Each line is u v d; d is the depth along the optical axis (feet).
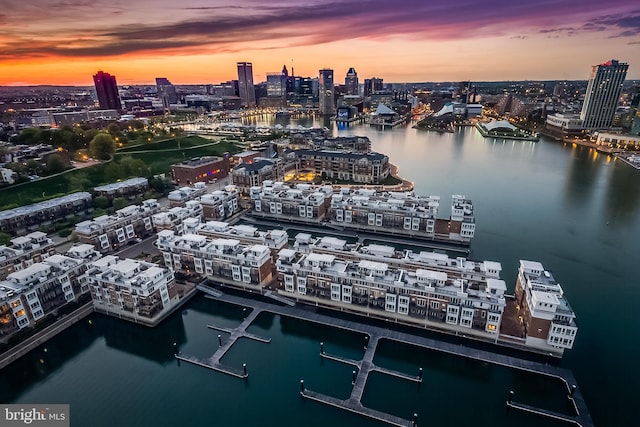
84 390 336.70
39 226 625.41
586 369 343.67
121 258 536.83
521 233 621.72
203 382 342.64
